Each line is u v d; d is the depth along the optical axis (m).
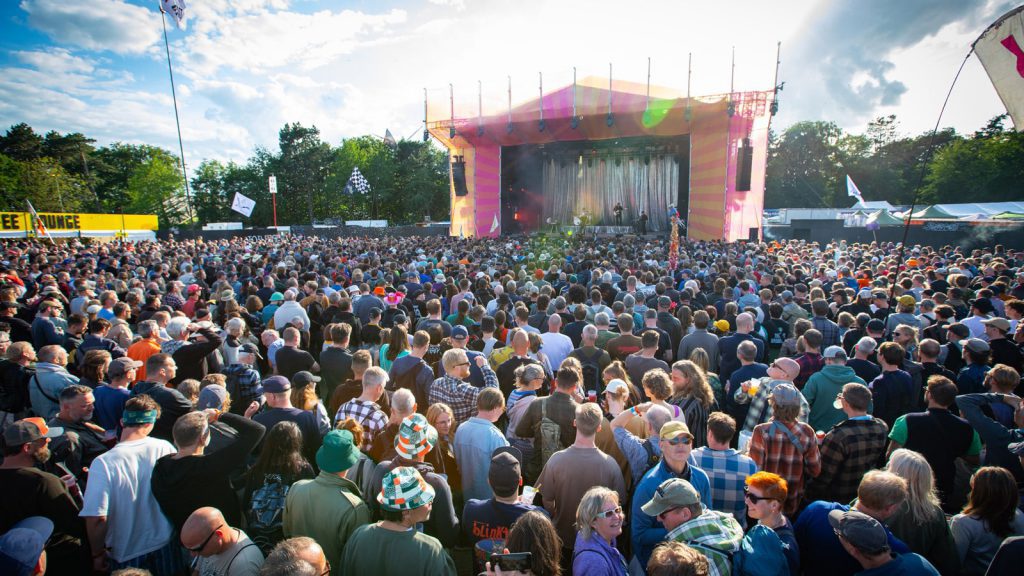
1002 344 5.43
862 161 66.75
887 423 4.71
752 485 2.67
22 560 2.35
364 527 2.59
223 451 3.16
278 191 62.78
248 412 4.41
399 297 8.79
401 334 5.72
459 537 3.13
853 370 5.00
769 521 2.66
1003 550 2.35
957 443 3.69
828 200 66.19
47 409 4.91
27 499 2.79
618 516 2.45
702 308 8.56
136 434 3.17
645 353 5.36
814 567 2.70
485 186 36.84
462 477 3.68
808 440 3.47
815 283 10.49
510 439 4.33
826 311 6.78
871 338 5.65
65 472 3.43
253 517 3.13
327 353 5.66
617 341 5.97
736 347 5.88
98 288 10.59
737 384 5.09
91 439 3.88
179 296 9.13
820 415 4.64
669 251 18.94
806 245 23.41
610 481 3.27
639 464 3.54
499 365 5.64
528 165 41.38
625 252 18.69
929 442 3.73
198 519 2.46
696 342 6.15
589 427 3.26
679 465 2.96
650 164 39.03
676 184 38.56
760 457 3.54
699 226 31.86
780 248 21.14
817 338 5.48
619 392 4.04
